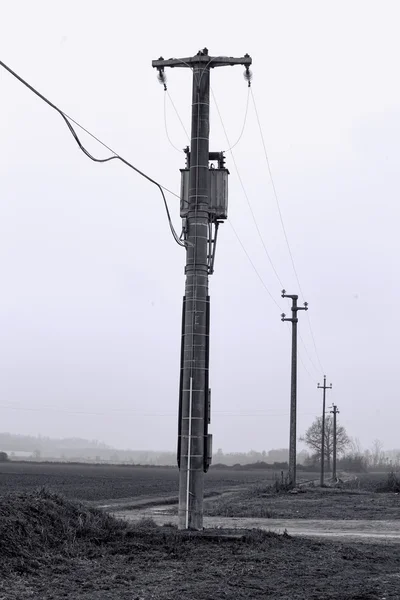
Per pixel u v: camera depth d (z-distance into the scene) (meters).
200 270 19.23
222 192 19.91
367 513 30.38
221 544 15.97
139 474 112.00
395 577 12.91
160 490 54.50
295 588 11.60
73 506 17.09
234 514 29.12
